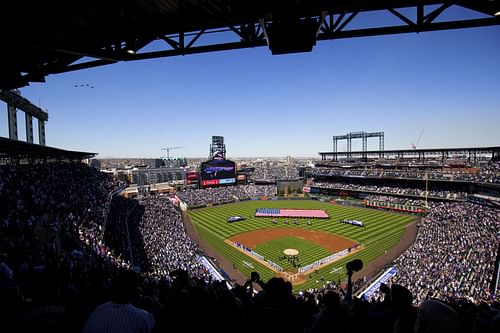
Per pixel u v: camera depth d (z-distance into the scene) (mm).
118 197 64312
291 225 57812
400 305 4039
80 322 5008
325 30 6887
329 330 4387
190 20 6551
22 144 26781
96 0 6332
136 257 30891
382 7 6113
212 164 90438
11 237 18438
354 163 103625
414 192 73188
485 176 62094
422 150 86875
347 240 46844
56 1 6277
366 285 28203
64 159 56594
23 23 6305
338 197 89000
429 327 3004
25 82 9148
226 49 7504
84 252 21766
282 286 4242
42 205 28750
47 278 6512
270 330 3645
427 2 5836
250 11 6191
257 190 96812
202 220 62938
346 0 5855
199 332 3391
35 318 5336
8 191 26766
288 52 6707
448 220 47250
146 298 6719
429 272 28500
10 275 7109
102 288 7012
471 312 7426
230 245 45031
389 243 44312
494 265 27031
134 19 7156
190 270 30266
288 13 6184
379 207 71750
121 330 3518
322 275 32969
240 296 7840
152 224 48062
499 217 43406
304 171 113188
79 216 31547
